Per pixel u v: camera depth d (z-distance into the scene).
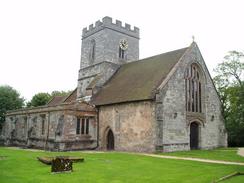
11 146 41.97
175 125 29.80
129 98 31.02
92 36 45.59
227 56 45.38
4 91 60.38
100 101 35.31
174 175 15.27
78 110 32.88
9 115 46.06
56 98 55.03
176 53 34.31
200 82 34.47
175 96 30.33
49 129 33.56
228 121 41.72
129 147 30.34
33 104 63.47
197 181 13.71
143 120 29.28
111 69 42.12
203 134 33.38
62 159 15.93
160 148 27.52
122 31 44.75
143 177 14.69
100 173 15.65
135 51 46.31
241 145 45.66
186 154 26.48
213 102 35.62
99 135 34.31
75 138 32.06
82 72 46.56
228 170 16.77
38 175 14.80
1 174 14.91
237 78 44.09
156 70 33.34
